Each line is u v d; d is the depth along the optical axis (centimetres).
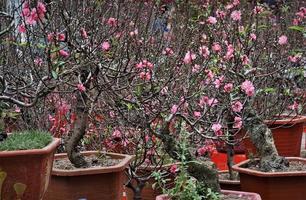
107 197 388
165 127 367
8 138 326
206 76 451
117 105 430
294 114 647
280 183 418
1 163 300
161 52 483
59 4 375
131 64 436
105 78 399
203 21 550
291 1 821
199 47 466
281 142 604
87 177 381
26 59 415
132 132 467
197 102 452
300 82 677
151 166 438
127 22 447
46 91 331
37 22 359
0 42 371
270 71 567
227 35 506
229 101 434
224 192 376
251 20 530
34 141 319
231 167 466
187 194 344
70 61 376
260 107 561
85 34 381
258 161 449
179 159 365
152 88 407
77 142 396
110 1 453
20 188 295
